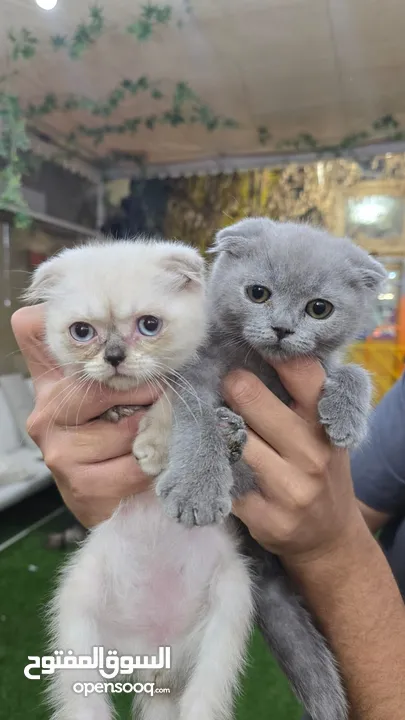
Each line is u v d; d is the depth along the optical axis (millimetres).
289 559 232
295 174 1002
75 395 241
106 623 255
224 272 264
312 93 790
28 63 706
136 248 269
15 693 471
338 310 248
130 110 860
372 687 222
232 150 1007
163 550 256
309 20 609
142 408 247
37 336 267
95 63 713
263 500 220
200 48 673
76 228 1054
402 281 894
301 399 233
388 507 299
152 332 245
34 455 914
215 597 252
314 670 234
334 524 222
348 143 945
